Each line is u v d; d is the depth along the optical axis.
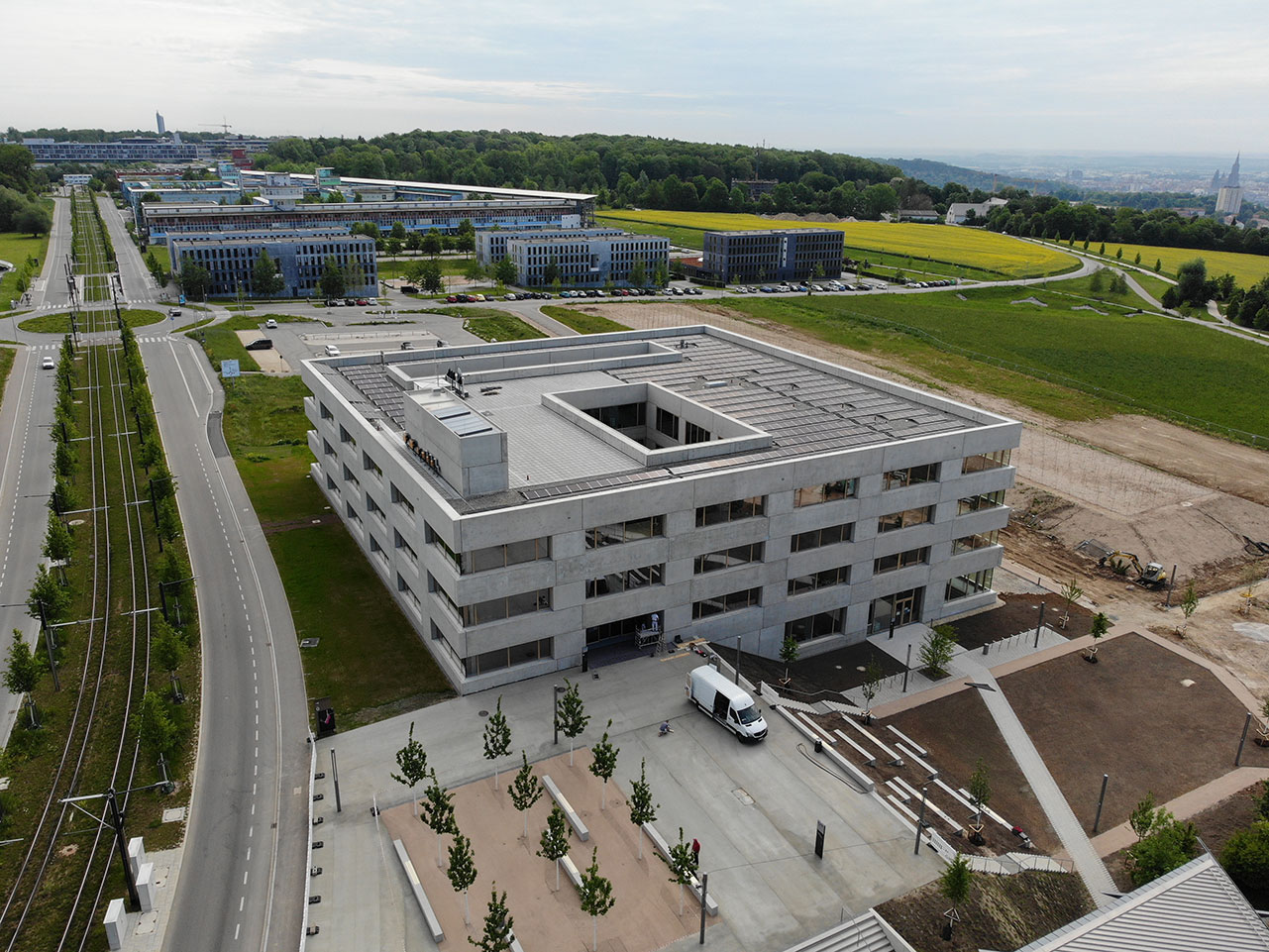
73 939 46.75
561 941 45.41
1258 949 38.59
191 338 193.50
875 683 71.81
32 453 123.50
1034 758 64.94
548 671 69.19
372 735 62.44
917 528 81.12
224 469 117.50
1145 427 153.62
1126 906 40.62
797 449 78.31
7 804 56.09
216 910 48.34
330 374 101.12
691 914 47.38
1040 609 88.56
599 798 55.78
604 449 78.19
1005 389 174.88
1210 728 69.38
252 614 79.94
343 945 45.53
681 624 73.12
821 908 48.19
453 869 44.12
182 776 59.19
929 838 53.62
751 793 57.09
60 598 74.44
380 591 84.19
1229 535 109.06
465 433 66.19
